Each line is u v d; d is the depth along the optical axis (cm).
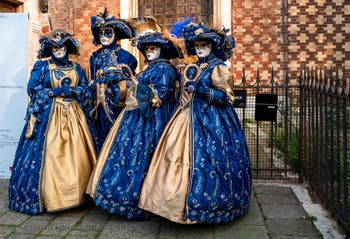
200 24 366
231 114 362
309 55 895
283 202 403
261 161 549
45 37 400
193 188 320
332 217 360
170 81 370
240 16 904
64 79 399
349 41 884
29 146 386
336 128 350
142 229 339
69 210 382
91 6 948
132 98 373
